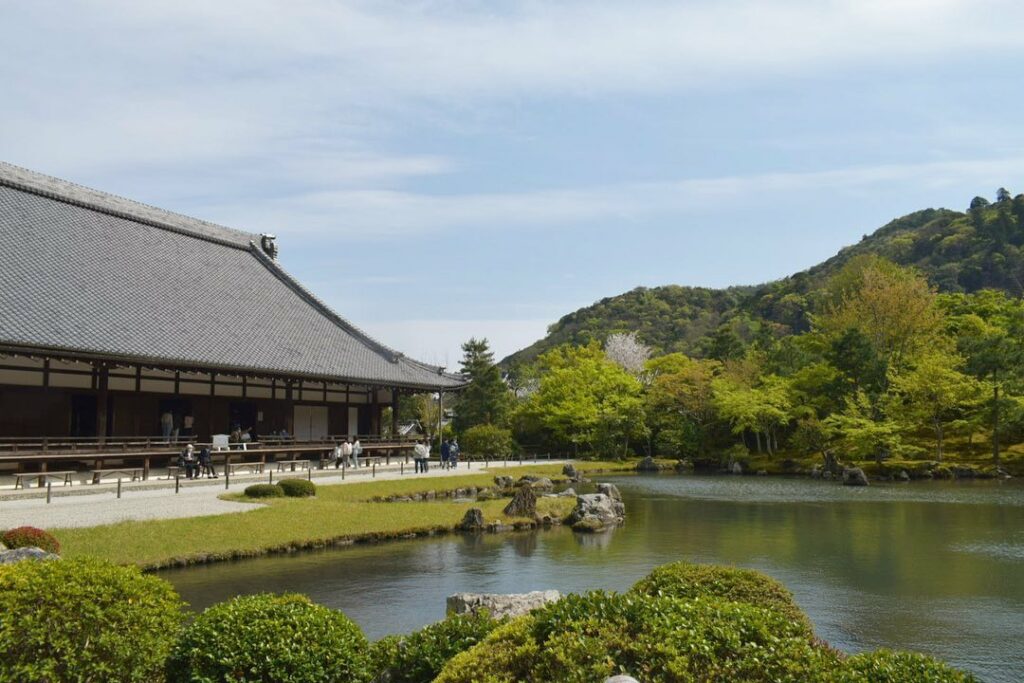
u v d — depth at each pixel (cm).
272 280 5072
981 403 5459
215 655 757
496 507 2941
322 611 840
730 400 6438
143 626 774
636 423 6744
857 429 5509
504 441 6253
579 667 541
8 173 3800
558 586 1703
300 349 4312
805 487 4481
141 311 3647
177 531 2020
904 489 4288
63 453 2931
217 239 5000
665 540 2400
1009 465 5238
